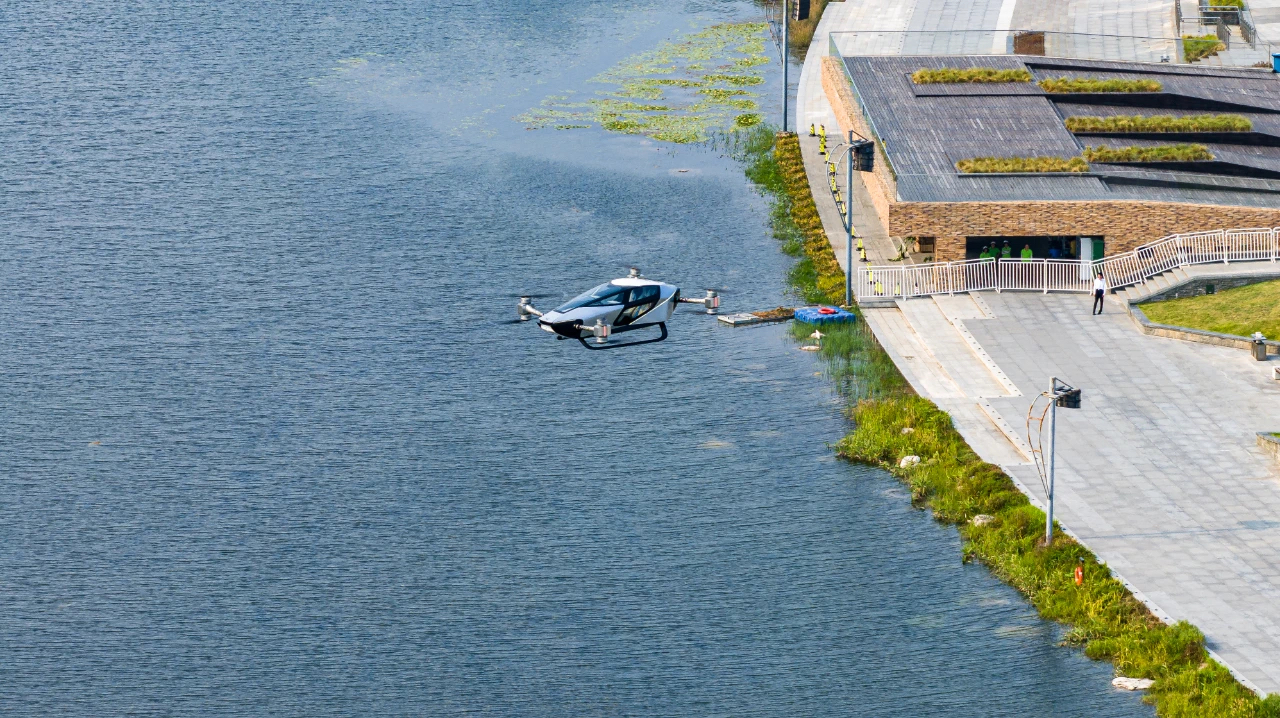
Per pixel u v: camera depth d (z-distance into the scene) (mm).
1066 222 119062
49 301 127000
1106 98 142000
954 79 146125
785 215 144250
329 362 115812
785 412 105500
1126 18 181875
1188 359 106750
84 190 154375
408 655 79562
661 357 115188
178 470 99750
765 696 75188
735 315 120688
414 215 147375
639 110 180000
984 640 78188
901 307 119188
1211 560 81125
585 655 79125
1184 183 125938
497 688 76688
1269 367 104688
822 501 93438
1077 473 91438
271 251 138375
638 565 87375
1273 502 87125
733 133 170500
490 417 106750
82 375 113625
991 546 85375
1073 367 106188
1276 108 140250
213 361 116000
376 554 89438
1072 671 74938
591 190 153375
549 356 116312
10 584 86500
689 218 144750
